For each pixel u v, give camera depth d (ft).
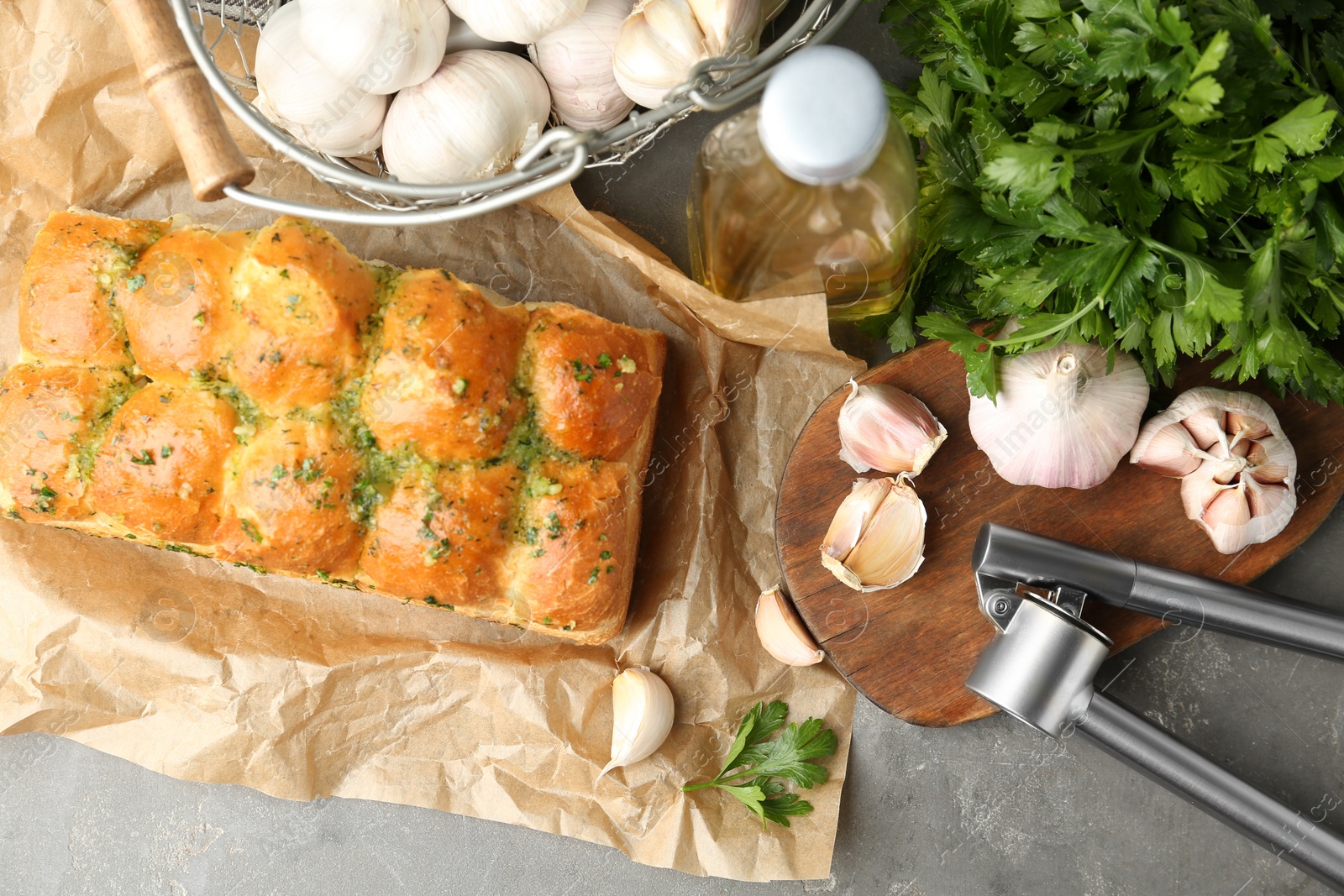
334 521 1.97
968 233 1.93
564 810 2.14
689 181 2.16
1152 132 1.79
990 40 1.87
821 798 2.13
